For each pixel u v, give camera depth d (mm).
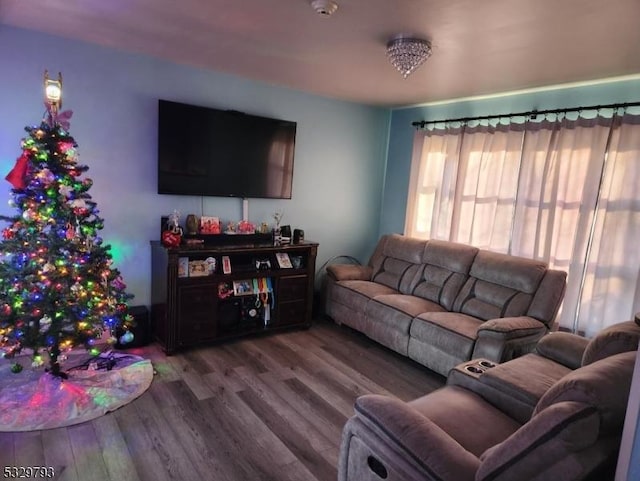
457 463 1317
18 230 2451
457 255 3768
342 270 4344
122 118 3289
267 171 4008
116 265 3410
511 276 3334
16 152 2930
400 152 4906
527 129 3592
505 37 2365
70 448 2109
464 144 4094
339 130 4609
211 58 3232
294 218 4449
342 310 4109
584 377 1230
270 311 3910
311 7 2133
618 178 3072
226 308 3697
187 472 1998
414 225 4648
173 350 3293
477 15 2094
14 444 2113
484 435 1753
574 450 1116
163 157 3414
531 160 3572
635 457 1021
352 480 1604
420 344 3277
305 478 2012
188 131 3496
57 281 2459
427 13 2102
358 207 4961
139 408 2506
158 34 2746
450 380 2297
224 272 3543
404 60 2588
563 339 2516
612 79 3139
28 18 2613
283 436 2330
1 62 2812
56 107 2559
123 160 3338
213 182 3701
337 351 3604
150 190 3488
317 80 3715
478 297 3500
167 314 3227
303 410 2611
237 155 3793
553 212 3438
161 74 3400
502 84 3453
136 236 3473
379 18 2207
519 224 3666
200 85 3602
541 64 2844
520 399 1954
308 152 4418
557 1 1884
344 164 4730
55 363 2709
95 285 2643
